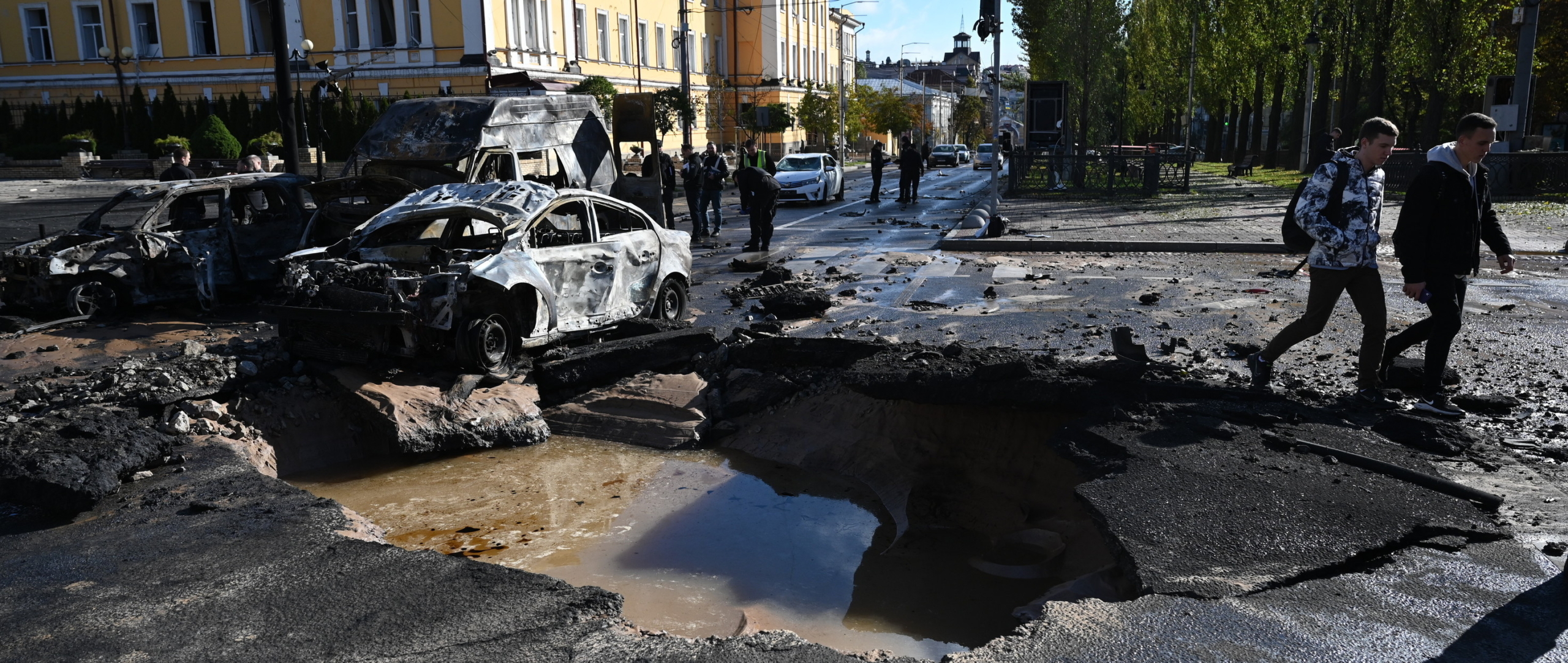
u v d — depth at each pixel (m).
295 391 7.01
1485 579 3.84
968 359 6.72
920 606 4.52
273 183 11.84
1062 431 5.60
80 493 4.98
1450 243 5.74
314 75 38.22
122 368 7.44
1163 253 15.16
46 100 42.56
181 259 10.76
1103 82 35.16
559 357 7.86
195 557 4.35
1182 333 8.80
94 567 4.27
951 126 123.00
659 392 7.38
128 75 41.41
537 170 14.92
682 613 4.40
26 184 32.03
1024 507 5.58
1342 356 7.71
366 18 37.56
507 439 6.86
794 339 7.48
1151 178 27.88
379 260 8.00
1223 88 51.25
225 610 3.80
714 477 6.30
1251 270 13.12
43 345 9.30
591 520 5.55
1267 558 4.03
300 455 6.58
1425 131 31.23
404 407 6.74
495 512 5.66
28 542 4.59
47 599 3.94
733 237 19.28
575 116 15.73
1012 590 4.68
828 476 6.31
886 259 15.09
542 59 40.97
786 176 27.38
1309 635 3.46
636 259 9.12
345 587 4.01
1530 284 11.29
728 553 5.11
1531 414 5.97
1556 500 4.57
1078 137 35.41
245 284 11.43
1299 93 46.81
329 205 11.16
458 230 9.20
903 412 6.49
